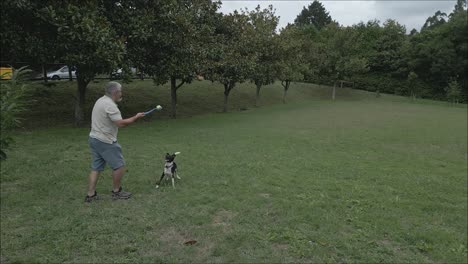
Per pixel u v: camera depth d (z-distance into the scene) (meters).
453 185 8.05
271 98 38.34
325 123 19.64
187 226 4.78
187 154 9.45
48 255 3.89
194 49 17.56
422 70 54.84
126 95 24.28
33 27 12.88
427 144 14.20
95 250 4.04
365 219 5.41
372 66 57.88
